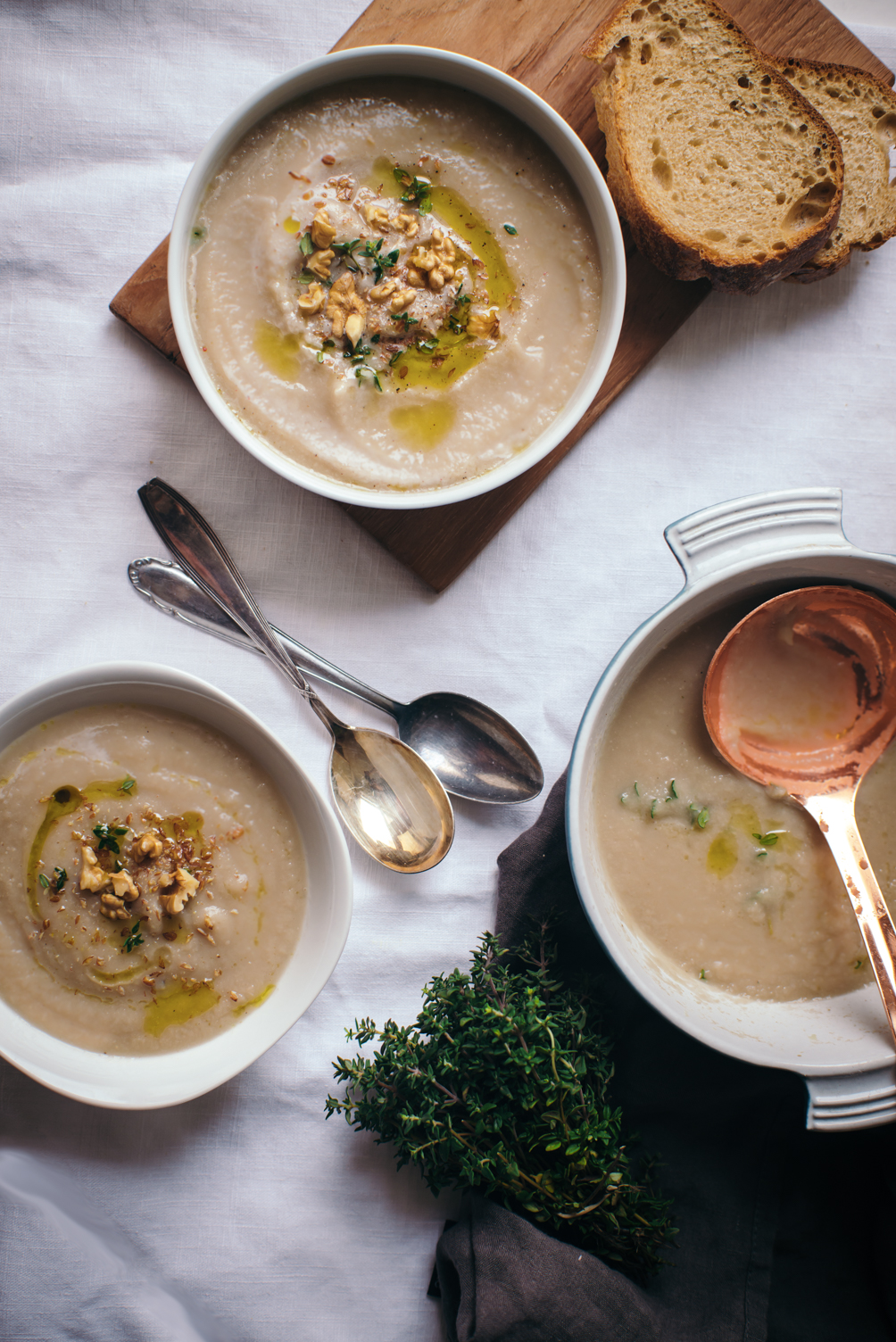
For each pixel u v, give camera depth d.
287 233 0.68
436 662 0.71
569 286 0.69
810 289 0.72
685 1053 0.69
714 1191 0.69
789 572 0.67
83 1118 0.70
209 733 0.68
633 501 0.72
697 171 0.70
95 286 0.70
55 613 0.71
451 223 0.69
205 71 0.70
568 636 0.72
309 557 0.71
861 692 0.69
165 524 0.70
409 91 0.68
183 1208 0.70
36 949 0.68
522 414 0.69
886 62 0.72
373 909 0.71
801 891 0.69
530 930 0.69
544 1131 0.65
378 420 0.69
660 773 0.69
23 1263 0.68
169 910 0.67
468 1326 0.65
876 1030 0.67
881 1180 0.70
